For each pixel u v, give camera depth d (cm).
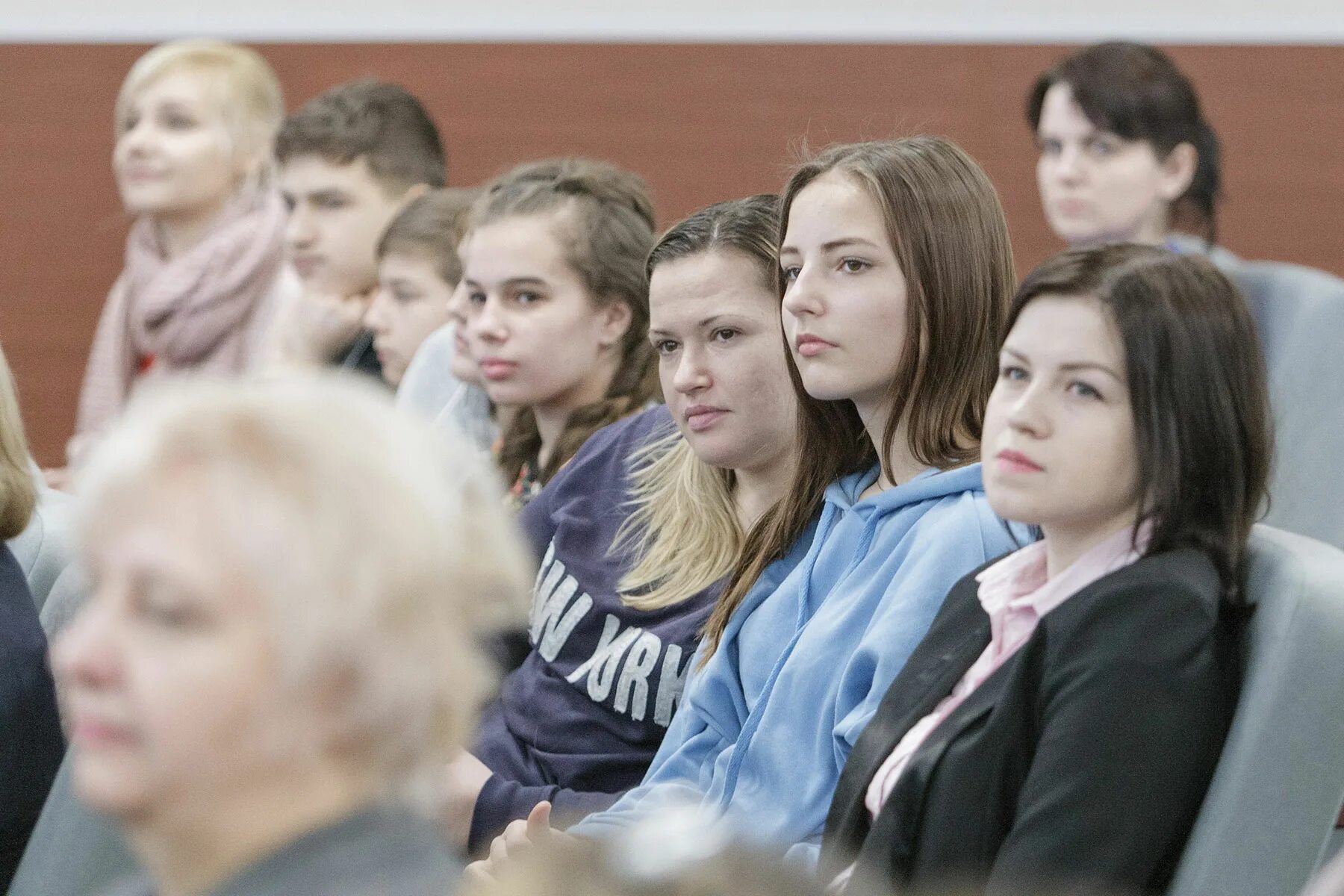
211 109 920
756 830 395
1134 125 820
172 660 171
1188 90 827
